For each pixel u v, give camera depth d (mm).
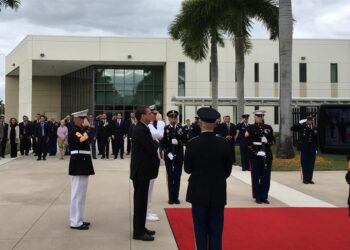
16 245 6457
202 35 23906
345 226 7672
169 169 9609
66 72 53625
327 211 8914
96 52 44875
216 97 25250
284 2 17750
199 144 5219
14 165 17594
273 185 12336
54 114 56750
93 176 14047
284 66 17719
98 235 7051
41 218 8211
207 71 45312
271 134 9969
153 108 7988
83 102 49375
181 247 6391
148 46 45125
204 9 22828
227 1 22281
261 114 9969
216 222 5223
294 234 7152
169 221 7996
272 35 23531
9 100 61500
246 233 7215
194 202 5164
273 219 8203
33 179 13430
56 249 6273
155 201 9953
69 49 44812
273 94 45938
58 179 13430
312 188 11844
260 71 45844
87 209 9039
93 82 46656
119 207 9258
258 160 9781
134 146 6980
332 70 47094
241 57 23266
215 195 5133
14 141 21500
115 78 46906
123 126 20422
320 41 46812
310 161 12617
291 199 10258
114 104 46812
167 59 45094
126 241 6723
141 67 47188
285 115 17578
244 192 11211
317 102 37844
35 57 44812
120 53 44938
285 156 17328
